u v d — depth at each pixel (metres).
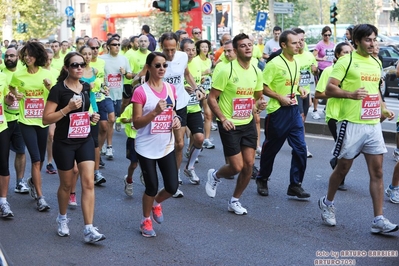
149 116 6.01
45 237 6.64
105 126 10.01
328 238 6.38
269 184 8.77
